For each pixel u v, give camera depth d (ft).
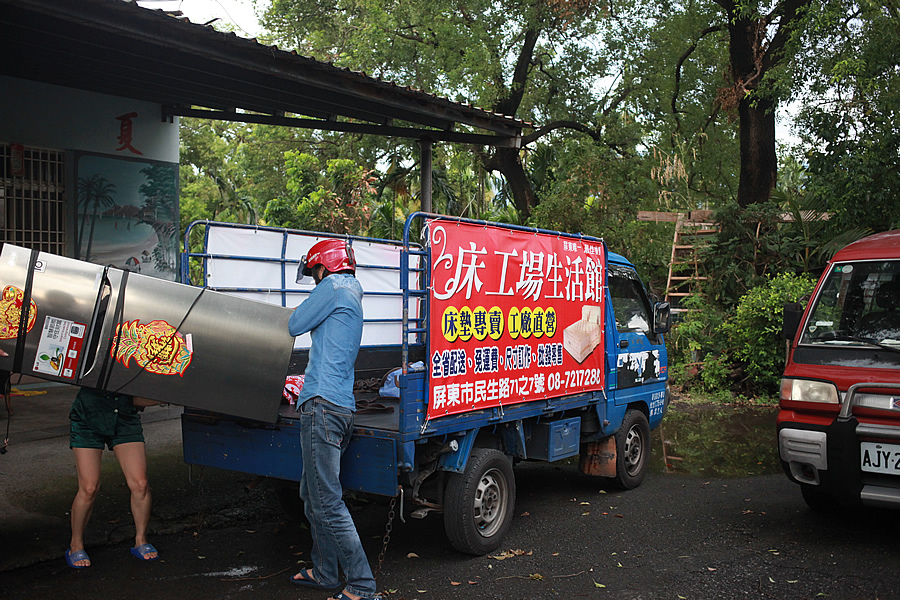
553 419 18.58
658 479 23.04
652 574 14.80
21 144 33.37
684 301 43.57
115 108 36.55
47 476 19.88
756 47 50.31
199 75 28.48
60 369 13.53
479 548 15.62
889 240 18.80
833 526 17.93
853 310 17.76
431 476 15.75
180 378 14.02
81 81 32.24
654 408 23.48
